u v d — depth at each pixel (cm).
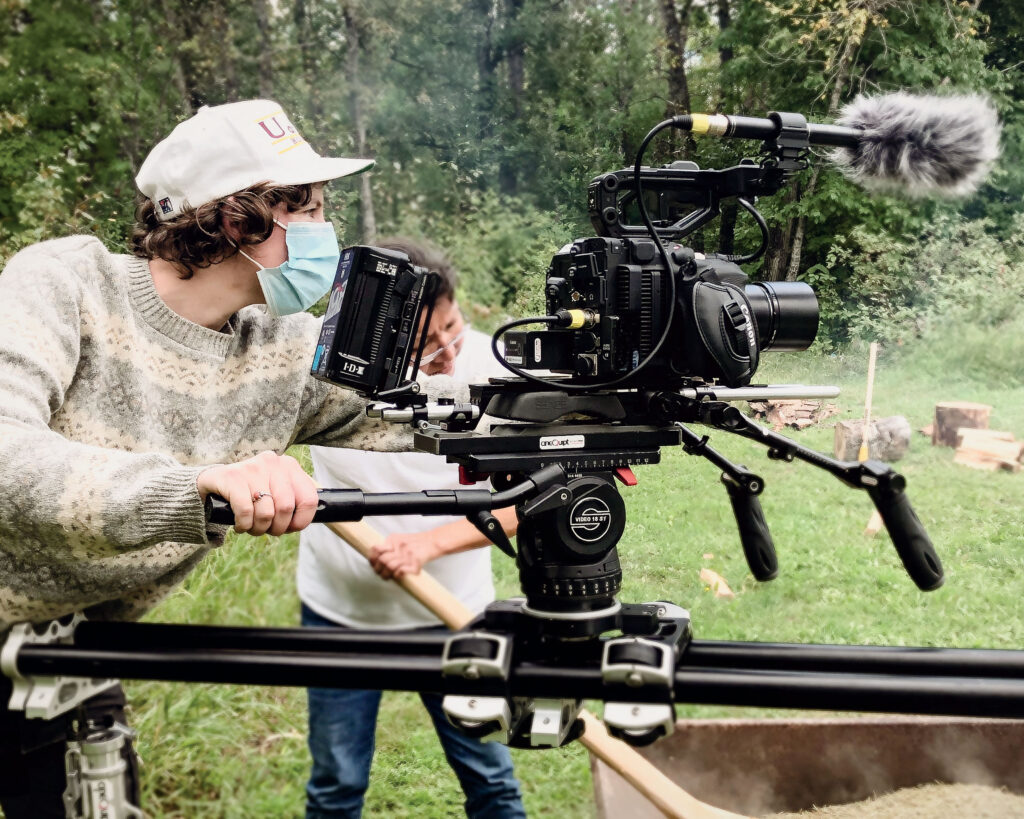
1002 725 258
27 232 654
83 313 158
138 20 1275
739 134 150
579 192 781
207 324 175
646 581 321
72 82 1208
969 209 460
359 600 258
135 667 136
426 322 150
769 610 316
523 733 138
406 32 1266
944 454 372
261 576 380
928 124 153
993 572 323
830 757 261
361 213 1098
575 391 146
